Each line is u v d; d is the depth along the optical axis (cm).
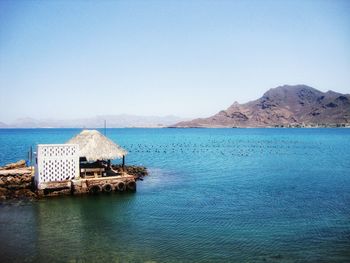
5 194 3256
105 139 3666
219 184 4025
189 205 2936
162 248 1931
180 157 7781
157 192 3512
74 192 3256
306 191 3569
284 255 1847
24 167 4709
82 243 2005
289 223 2406
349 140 16038
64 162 3291
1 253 1850
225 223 2408
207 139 18262
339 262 1764
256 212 2697
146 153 8950
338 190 3616
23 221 2448
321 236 2139
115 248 1930
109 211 2723
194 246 1964
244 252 1881
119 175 3681
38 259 1773
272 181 4234
